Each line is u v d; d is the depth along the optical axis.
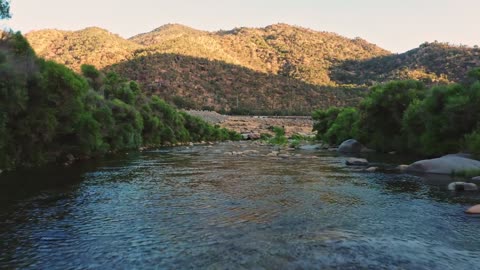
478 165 28.67
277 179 26.45
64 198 19.17
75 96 35.25
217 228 13.98
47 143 35.25
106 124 47.28
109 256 11.11
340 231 13.53
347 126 65.81
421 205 17.88
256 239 12.61
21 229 13.73
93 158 42.56
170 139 84.19
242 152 53.53
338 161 39.84
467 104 34.22
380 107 51.78
